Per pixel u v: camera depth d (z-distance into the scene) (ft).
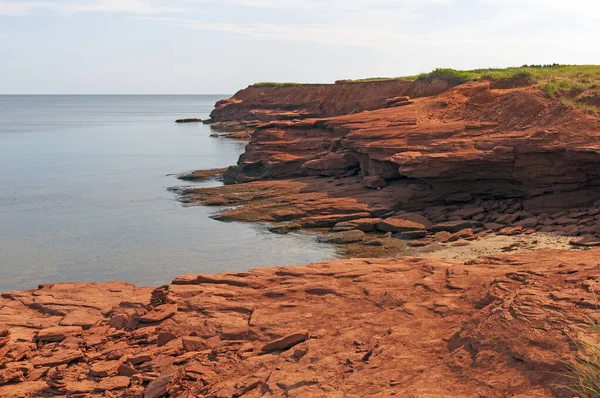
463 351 30.35
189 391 33.58
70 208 135.74
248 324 44.62
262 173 159.43
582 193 98.43
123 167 211.61
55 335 45.70
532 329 29.17
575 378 23.80
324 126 167.02
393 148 118.73
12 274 87.86
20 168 211.00
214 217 118.73
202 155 252.21
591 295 32.63
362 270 55.93
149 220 120.37
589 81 122.62
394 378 29.60
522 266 49.49
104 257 95.55
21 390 36.35
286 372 33.30
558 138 99.04
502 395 25.17
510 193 106.11
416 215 103.81
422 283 49.21
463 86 152.87
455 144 110.63
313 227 107.65
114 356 40.81
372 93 262.06
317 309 46.52
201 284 56.03
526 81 142.41
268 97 418.92
